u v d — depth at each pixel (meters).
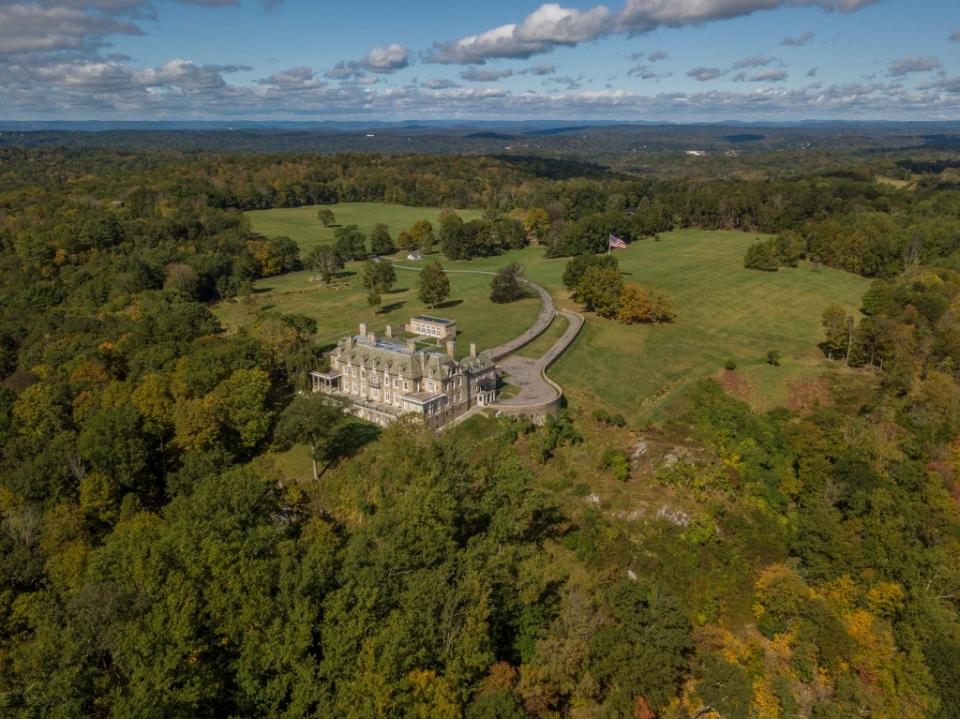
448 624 74.44
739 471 116.69
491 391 146.25
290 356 149.00
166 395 131.00
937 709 81.69
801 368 175.00
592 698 76.44
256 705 71.19
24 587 94.56
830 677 84.25
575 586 89.88
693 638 86.75
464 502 95.31
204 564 78.56
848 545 99.81
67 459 113.44
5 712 60.38
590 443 131.12
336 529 108.81
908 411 146.25
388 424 130.12
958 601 96.56
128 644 67.88
